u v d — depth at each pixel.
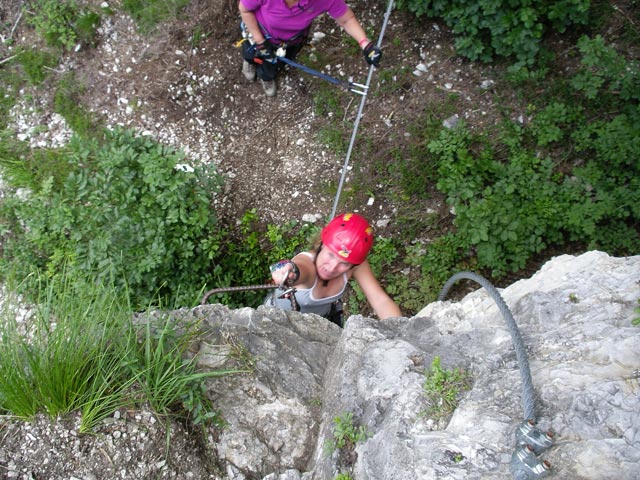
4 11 6.12
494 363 2.52
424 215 5.62
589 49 5.12
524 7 5.14
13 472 2.54
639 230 5.35
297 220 5.75
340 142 5.77
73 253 4.96
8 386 2.56
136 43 6.00
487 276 5.50
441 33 5.83
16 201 5.62
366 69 5.85
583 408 2.17
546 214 5.22
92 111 5.95
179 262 5.16
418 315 3.35
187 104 5.94
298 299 3.53
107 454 2.60
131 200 4.85
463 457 2.15
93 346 2.80
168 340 2.96
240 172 5.89
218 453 2.71
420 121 5.70
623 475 1.95
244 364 3.01
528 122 5.58
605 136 5.17
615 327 2.48
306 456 2.74
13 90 6.03
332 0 4.43
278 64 5.45
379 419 2.52
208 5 5.98
